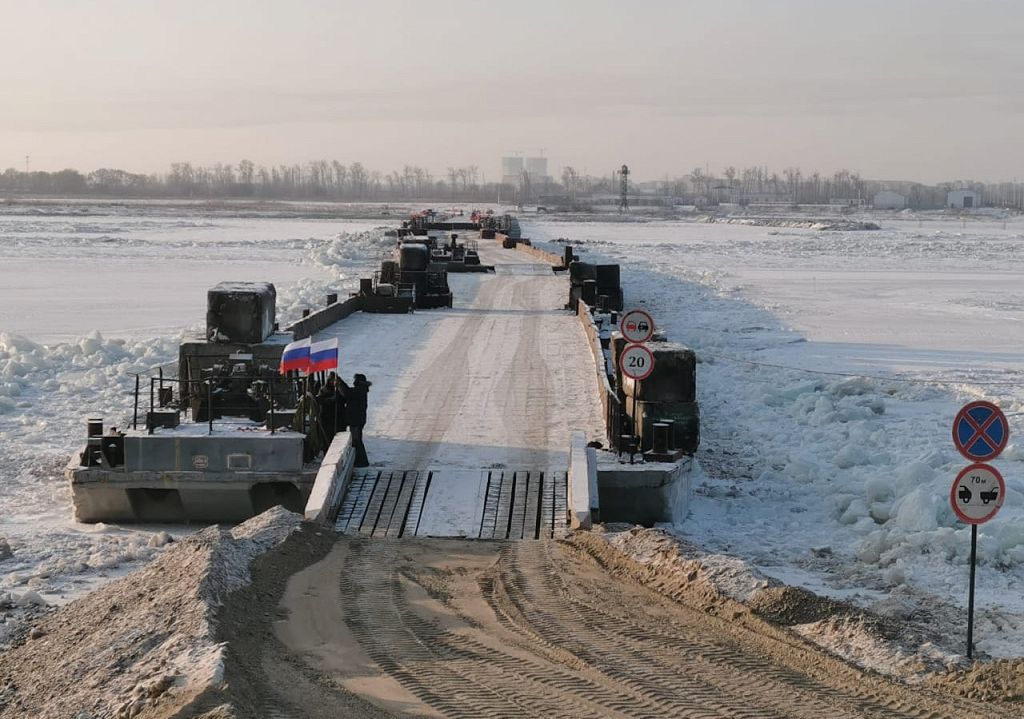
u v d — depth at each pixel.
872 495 20.03
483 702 10.30
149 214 199.00
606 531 16.56
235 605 12.63
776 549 17.77
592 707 10.20
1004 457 23.33
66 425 26.11
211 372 22.27
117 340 36.09
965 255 103.31
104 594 13.69
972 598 12.24
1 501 19.98
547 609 13.23
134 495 18.66
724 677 10.99
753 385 32.06
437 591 13.93
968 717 10.04
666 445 19.61
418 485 18.91
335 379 20.59
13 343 35.31
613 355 24.91
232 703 9.66
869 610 14.07
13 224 139.38
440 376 29.50
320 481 17.75
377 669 11.16
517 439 22.11
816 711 10.15
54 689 11.02
